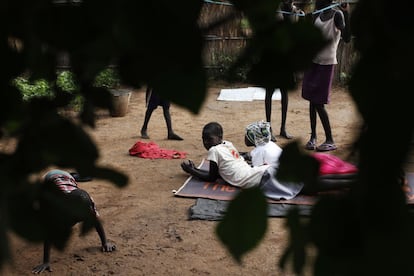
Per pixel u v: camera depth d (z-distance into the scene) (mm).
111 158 6781
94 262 4219
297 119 8773
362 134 793
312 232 833
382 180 781
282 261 864
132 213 5117
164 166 6496
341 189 844
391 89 775
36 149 846
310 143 6949
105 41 753
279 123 8555
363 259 801
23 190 817
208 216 4941
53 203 846
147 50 758
